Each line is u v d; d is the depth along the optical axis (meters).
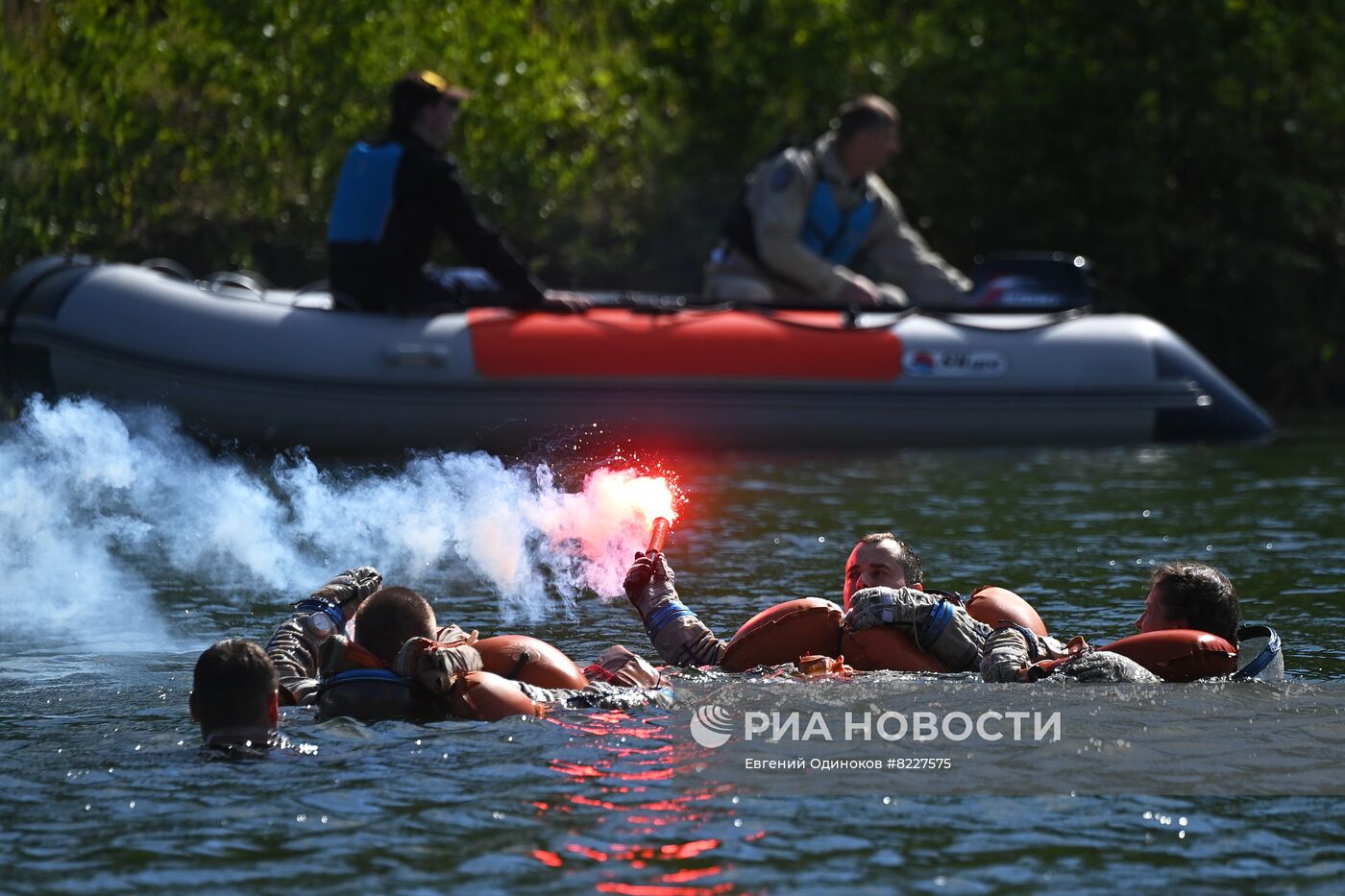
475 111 54.88
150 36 53.31
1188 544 24.36
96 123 50.41
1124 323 42.25
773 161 41.88
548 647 14.59
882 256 43.84
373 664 13.87
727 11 58.91
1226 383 42.56
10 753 12.55
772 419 38.38
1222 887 9.59
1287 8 58.38
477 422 36.44
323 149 54.03
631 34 62.47
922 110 59.47
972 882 9.69
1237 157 57.66
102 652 17.00
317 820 10.84
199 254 51.22
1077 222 57.44
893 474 33.66
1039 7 58.94
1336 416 51.88
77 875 9.84
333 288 37.66
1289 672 15.45
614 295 43.19
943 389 39.62
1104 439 41.00
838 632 15.93
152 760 12.32
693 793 11.39
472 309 37.84
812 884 9.63
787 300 42.12
